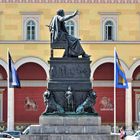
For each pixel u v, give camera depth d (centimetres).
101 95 7725
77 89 3778
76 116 3734
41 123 3709
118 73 6725
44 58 7631
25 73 7725
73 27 7700
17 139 5553
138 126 7425
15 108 7725
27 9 7712
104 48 7662
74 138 3575
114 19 7731
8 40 7644
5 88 7750
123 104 7719
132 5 7744
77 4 7725
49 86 3781
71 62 3797
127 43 7675
